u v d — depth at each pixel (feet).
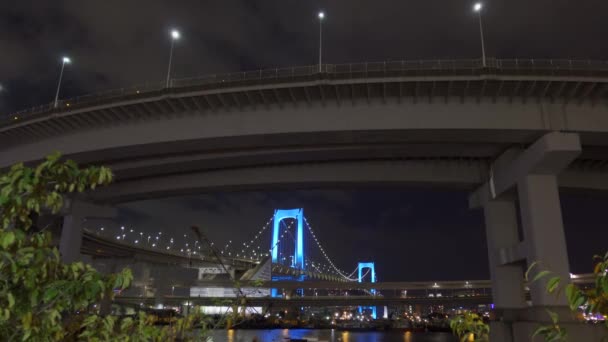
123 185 193.47
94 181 17.06
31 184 15.39
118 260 450.30
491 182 164.25
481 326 21.29
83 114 154.81
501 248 155.43
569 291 13.82
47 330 15.23
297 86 137.08
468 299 400.06
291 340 327.06
